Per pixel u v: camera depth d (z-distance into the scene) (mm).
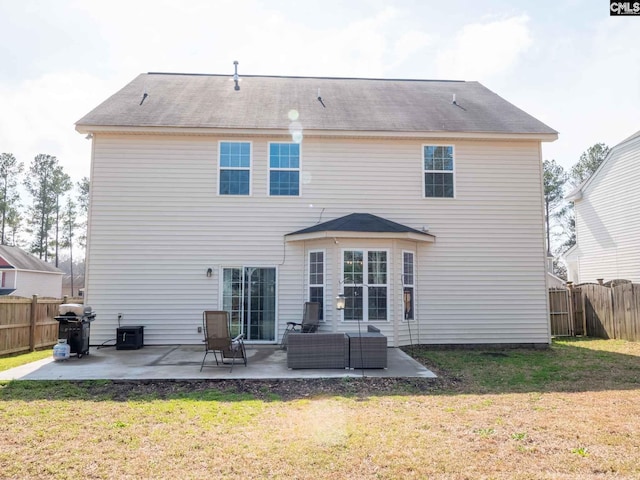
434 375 7117
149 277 10242
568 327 13766
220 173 10578
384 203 10789
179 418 4938
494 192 10992
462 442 4156
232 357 7816
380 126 10750
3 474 3453
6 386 6383
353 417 4969
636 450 3971
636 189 16375
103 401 5684
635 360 8961
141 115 10625
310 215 10648
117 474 3459
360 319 9719
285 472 3502
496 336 10656
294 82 13977
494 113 11938
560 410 5270
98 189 10289
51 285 32781
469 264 10781
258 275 10461
